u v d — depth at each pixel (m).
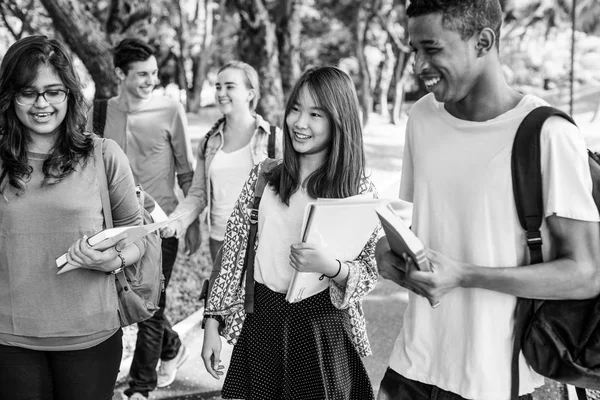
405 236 2.06
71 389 2.90
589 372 2.12
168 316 6.35
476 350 2.26
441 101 2.17
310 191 2.87
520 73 27.95
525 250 2.19
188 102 34.44
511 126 2.15
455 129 2.26
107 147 2.88
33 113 2.66
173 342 4.74
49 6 7.24
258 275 2.95
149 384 4.34
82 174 2.79
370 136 25.00
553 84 28.09
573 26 7.52
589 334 2.12
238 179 4.50
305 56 32.78
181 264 7.85
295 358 2.88
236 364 3.03
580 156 2.08
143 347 4.28
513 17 26.09
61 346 2.82
